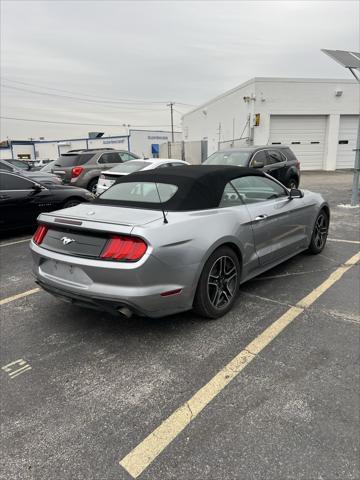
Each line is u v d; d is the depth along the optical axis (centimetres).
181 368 280
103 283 292
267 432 215
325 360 284
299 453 200
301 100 2016
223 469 192
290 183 1066
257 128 2025
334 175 1856
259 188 430
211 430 218
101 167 1203
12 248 652
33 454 205
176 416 231
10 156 4056
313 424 220
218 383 261
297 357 289
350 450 201
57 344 320
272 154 1030
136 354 300
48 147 4069
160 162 970
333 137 2091
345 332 326
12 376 276
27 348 314
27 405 244
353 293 408
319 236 545
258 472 190
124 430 221
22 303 409
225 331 332
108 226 296
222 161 985
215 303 349
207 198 353
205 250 321
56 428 224
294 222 465
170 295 302
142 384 263
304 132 2089
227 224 349
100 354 302
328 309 371
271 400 242
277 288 426
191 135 3269
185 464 196
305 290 419
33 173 1088
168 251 295
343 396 244
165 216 315
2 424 228
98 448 208
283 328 335
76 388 260
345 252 558
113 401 246
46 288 336
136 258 283
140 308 289
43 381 269
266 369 275
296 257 539
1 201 686
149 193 361
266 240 412
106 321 359
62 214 341
